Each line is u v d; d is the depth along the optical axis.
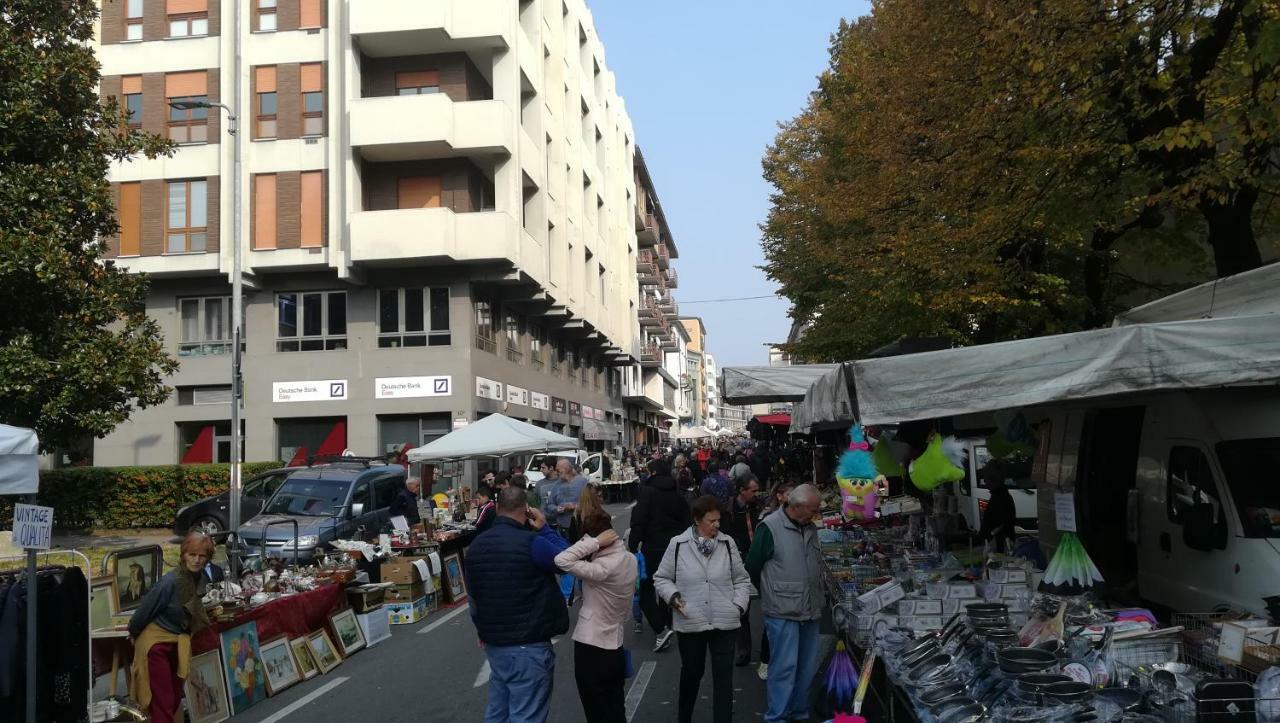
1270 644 5.34
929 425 10.95
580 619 6.20
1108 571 9.51
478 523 13.11
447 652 10.78
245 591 9.65
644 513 10.04
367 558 12.93
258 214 29.73
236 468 19.41
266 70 30.19
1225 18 10.34
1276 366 5.98
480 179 32.03
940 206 15.61
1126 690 5.04
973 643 6.05
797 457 33.88
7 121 15.95
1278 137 9.40
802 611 6.79
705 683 8.64
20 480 7.06
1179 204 11.15
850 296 20.53
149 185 30.05
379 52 30.59
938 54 15.02
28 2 16.75
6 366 15.77
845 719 6.00
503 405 33.56
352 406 29.91
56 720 7.43
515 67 30.89
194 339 30.55
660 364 81.62
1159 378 6.07
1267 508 6.98
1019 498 15.56
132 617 7.43
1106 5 11.12
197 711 7.91
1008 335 17.62
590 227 46.16
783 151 27.09
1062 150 11.91
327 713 8.24
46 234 16.28
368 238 28.73
